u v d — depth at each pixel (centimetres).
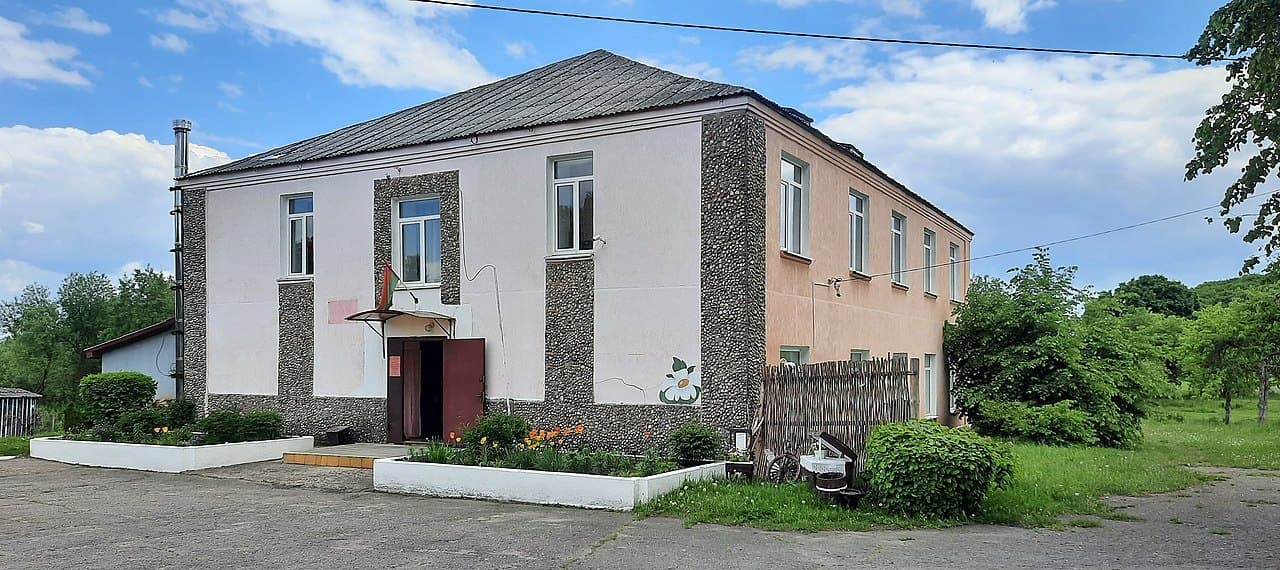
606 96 1538
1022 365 2048
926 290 2208
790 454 1165
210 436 1496
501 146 1488
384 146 1591
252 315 1722
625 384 1362
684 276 1323
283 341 1686
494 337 1476
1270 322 2680
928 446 962
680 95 1395
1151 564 771
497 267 1482
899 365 1259
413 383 1591
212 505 1084
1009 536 883
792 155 1447
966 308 2294
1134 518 1000
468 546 838
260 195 1727
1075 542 860
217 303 1759
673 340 1326
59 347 4669
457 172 1528
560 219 1459
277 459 1509
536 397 1434
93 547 841
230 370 1738
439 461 1191
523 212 1463
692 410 1303
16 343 4791
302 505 1080
